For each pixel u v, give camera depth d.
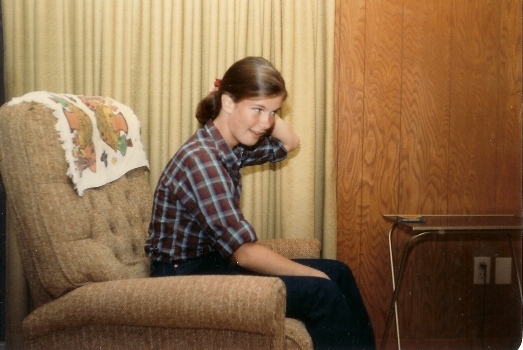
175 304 0.91
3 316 1.77
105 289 0.97
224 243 1.08
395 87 1.89
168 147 1.76
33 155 1.08
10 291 1.68
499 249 1.94
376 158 1.90
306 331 1.05
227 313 0.89
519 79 1.91
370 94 1.88
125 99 1.73
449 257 1.94
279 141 1.49
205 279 0.95
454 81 1.90
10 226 1.67
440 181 1.92
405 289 1.94
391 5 1.87
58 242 1.06
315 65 1.79
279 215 1.80
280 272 1.11
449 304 1.95
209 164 1.12
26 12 1.69
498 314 1.95
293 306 1.07
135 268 1.26
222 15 1.73
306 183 1.77
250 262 1.10
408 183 1.92
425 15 1.88
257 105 1.16
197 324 0.91
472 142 1.92
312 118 1.76
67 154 1.13
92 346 0.98
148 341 0.96
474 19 1.89
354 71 1.88
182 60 1.75
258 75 1.15
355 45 1.87
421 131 1.91
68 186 1.13
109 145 1.35
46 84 1.70
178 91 1.73
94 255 1.10
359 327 1.34
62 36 1.69
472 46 1.90
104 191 1.31
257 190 1.77
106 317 0.95
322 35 1.80
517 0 1.89
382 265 1.93
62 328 0.99
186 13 1.73
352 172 1.90
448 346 1.95
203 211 1.09
